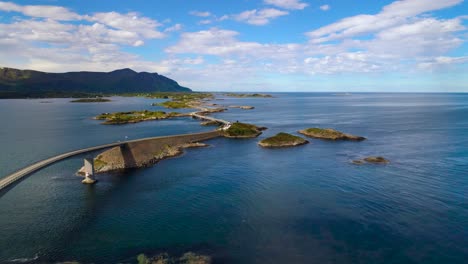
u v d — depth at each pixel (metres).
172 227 42.22
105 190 57.69
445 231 39.69
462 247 36.00
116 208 49.12
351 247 36.31
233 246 37.00
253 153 87.81
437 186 55.97
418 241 37.44
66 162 77.50
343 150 88.88
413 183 57.88
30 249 37.06
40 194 55.62
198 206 49.16
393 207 47.22
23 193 56.09
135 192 56.34
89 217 45.91
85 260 34.72
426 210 45.97
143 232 41.00
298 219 43.75
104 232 41.19
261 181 61.12
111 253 36.06
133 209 48.62
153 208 48.84
